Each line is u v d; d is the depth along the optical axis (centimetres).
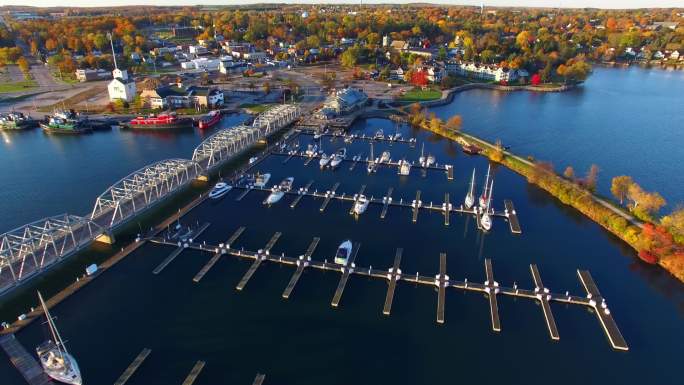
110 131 16400
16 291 7288
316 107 19300
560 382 5869
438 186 11769
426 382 5825
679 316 7138
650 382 5912
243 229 9331
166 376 5788
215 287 7500
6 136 15688
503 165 13388
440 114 19125
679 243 8381
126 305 7038
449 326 6769
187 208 10131
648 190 11750
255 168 12731
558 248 8906
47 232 7888
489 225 9494
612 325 6812
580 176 12481
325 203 10569
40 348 5994
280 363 6056
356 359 6156
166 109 18638
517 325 6825
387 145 15062
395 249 8738
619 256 8662
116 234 9006
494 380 5869
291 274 7875
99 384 5653
